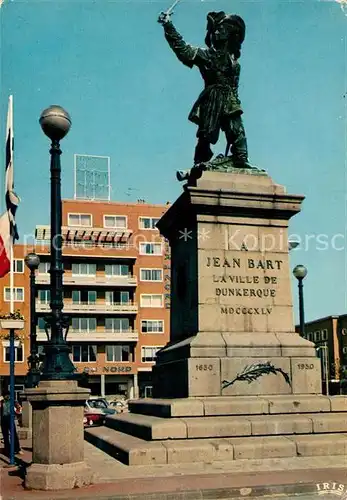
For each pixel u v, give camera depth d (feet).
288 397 44.06
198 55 51.44
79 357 200.03
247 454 38.37
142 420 43.57
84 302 203.10
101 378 200.03
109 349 202.80
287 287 47.52
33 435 32.60
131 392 202.39
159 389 50.26
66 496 28.63
